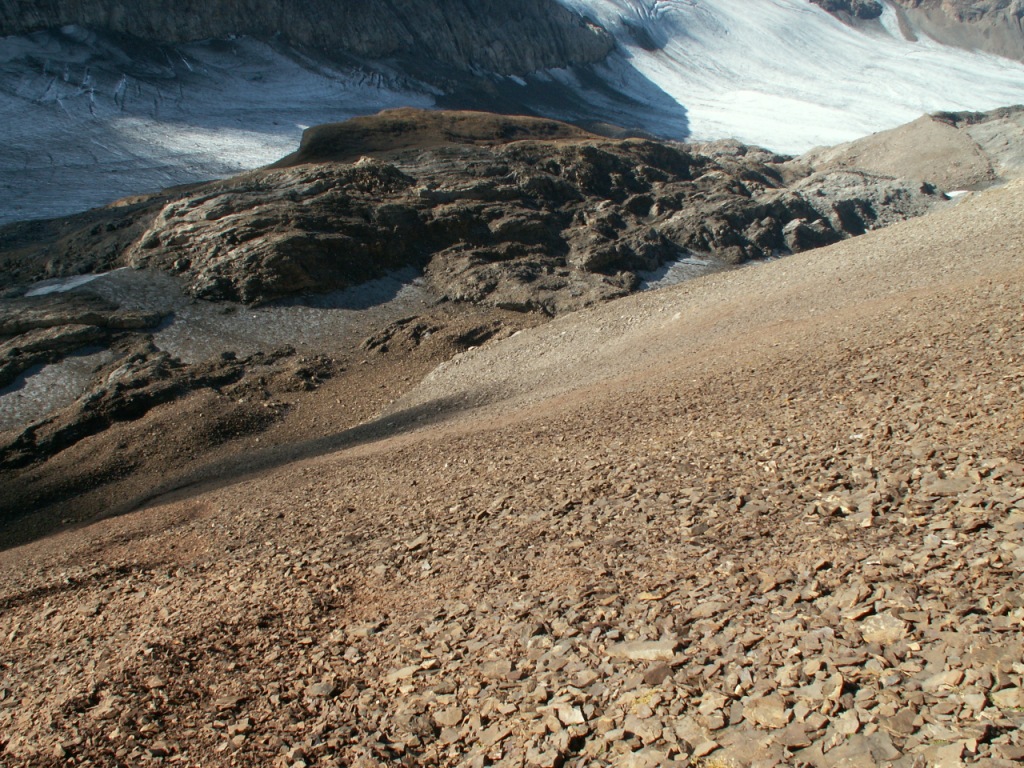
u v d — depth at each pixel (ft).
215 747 17.16
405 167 194.80
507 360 101.76
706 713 13.73
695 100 572.10
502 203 185.78
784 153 467.52
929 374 31.63
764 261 199.11
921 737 11.66
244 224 152.87
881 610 15.23
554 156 215.51
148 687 20.36
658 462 29.40
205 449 102.12
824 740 12.20
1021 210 73.36
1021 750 10.69
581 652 16.99
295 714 17.83
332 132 224.53
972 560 16.06
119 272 146.92
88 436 106.63
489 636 19.02
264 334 137.69
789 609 16.22
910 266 68.49
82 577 37.04
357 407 112.37
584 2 648.38
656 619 17.43
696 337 74.54
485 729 15.39
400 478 42.88
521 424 52.70
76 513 90.38
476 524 27.99
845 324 50.49
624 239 187.62
